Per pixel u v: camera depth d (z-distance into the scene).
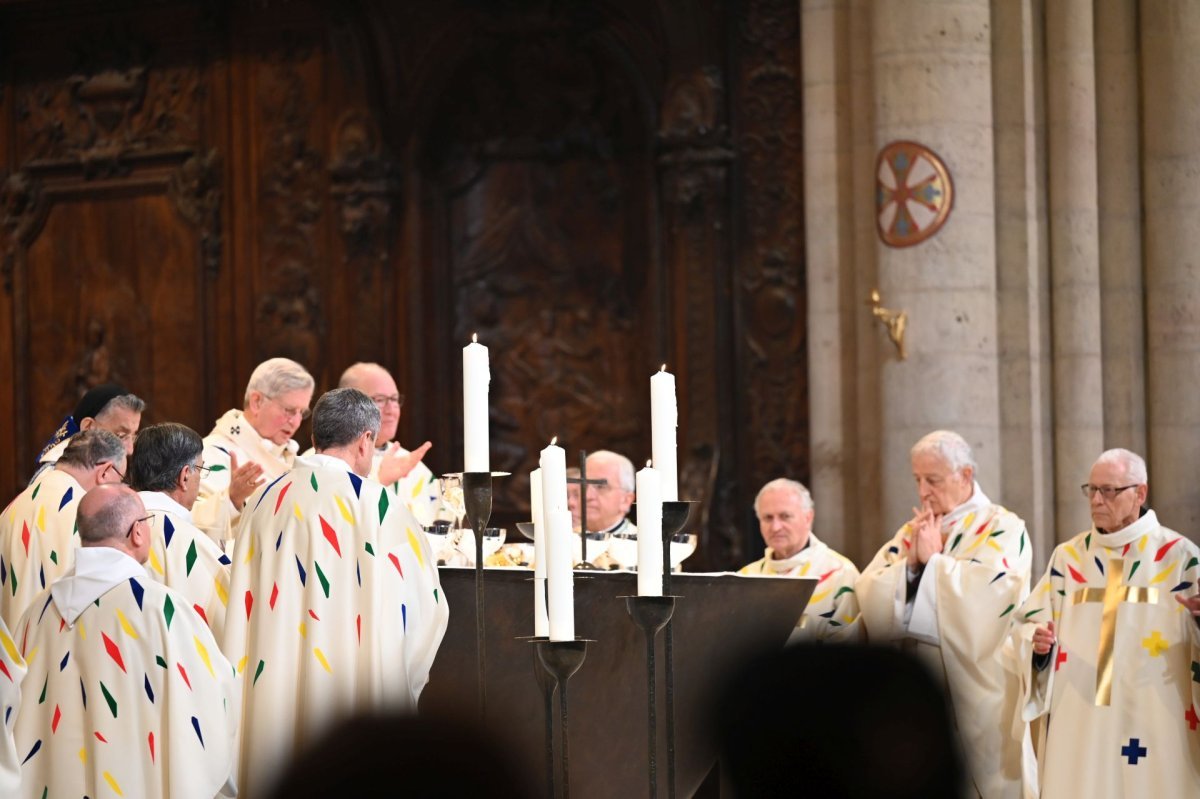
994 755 20.80
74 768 16.59
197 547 18.09
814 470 34.03
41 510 20.05
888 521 31.23
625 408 36.94
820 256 34.19
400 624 17.03
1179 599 20.92
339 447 17.66
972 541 21.53
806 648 6.82
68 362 40.47
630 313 37.03
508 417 37.44
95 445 20.48
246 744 17.14
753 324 35.09
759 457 35.03
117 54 40.12
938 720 6.72
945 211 31.06
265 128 38.75
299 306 38.31
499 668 17.28
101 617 16.69
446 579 17.59
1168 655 20.88
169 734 16.45
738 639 17.20
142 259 39.94
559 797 17.11
